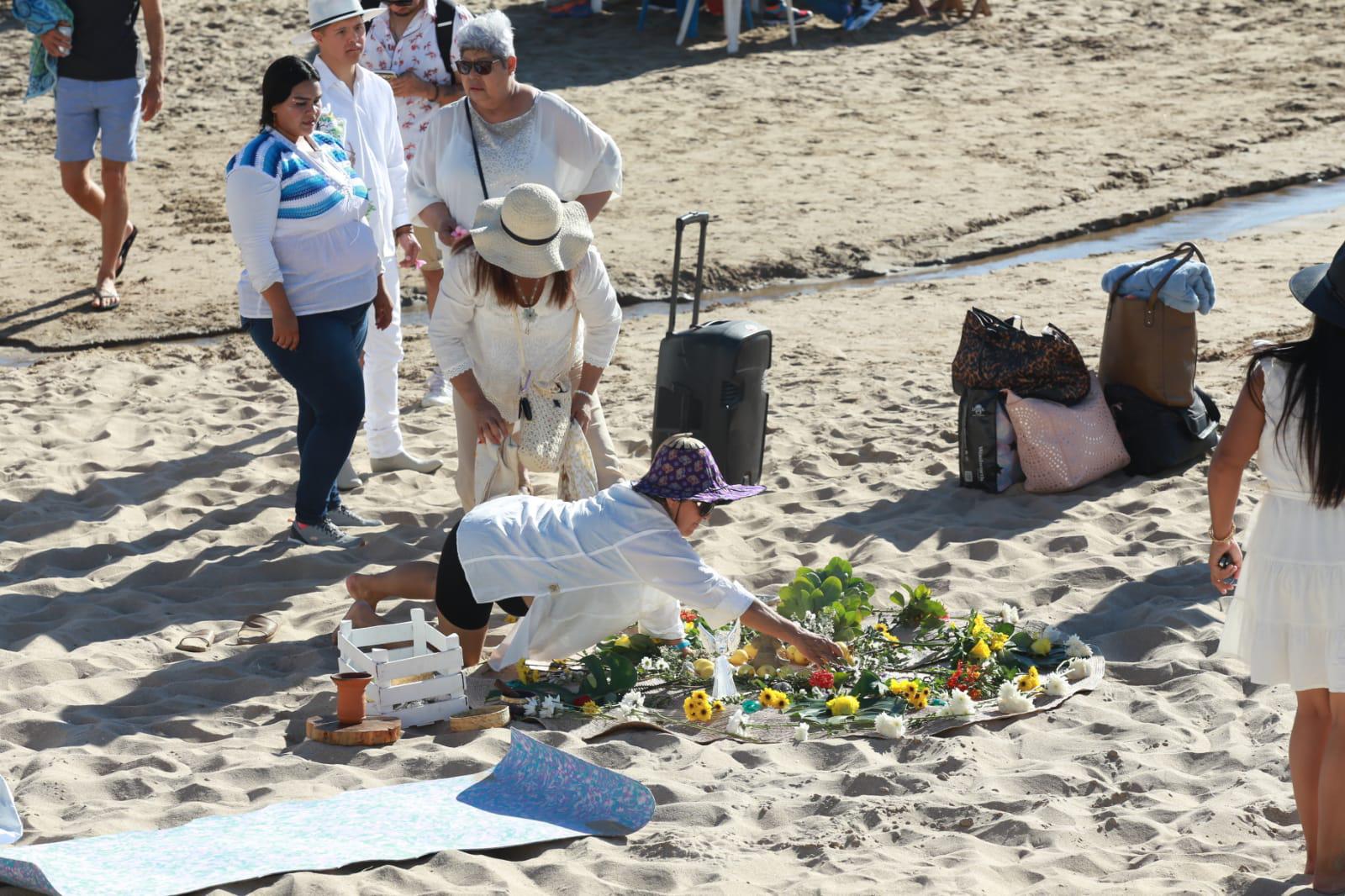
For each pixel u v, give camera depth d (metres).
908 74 52.59
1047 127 46.25
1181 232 36.53
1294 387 9.65
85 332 28.72
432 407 23.80
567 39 56.09
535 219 14.56
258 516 19.06
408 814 11.36
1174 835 10.96
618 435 21.88
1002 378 19.12
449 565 13.94
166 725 13.35
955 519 18.47
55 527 18.69
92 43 29.31
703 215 18.50
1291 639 9.86
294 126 16.50
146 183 40.22
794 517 18.80
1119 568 16.55
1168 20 59.41
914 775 12.02
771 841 11.09
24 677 14.38
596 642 13.95
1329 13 59.41
